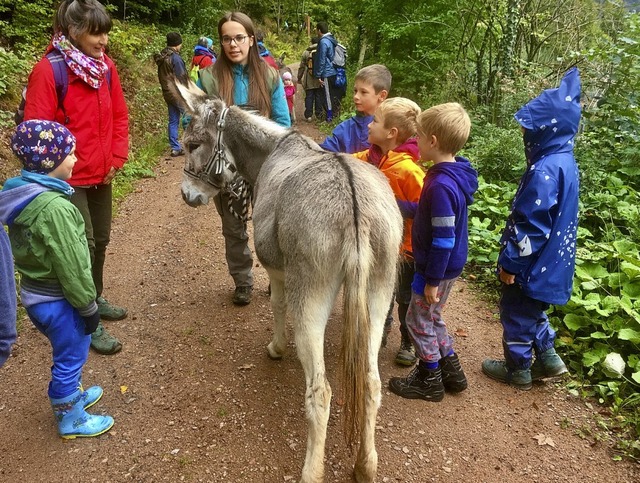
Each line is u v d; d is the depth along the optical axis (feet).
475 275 14.96
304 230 7.44
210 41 27.22
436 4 30.01
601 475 8.39
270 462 8.46
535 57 29.68
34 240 7.69
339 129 11.45
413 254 9.36
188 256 16.05
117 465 8.34
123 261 15.53
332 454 8.70
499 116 24.07
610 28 27.09
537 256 9.46
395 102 9.66
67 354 8.46
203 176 10.89
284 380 10.46
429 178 8.84
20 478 8.07
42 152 7.61
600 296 12.26
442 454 8.77
